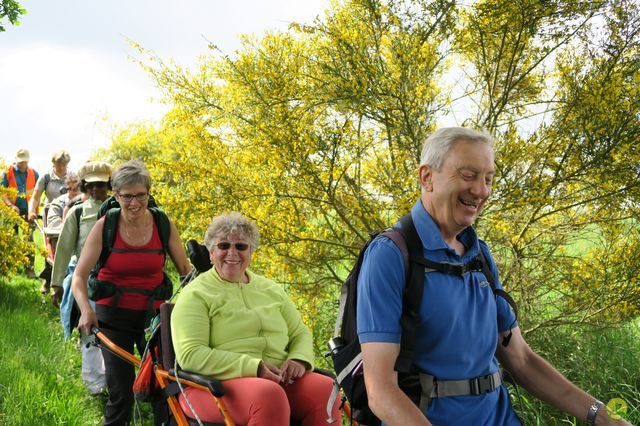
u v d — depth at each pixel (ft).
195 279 13.12
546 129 18.21
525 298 18.74
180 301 12.71
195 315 12.51
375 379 7.70
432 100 20.08
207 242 13.16
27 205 37.42
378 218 19.04
